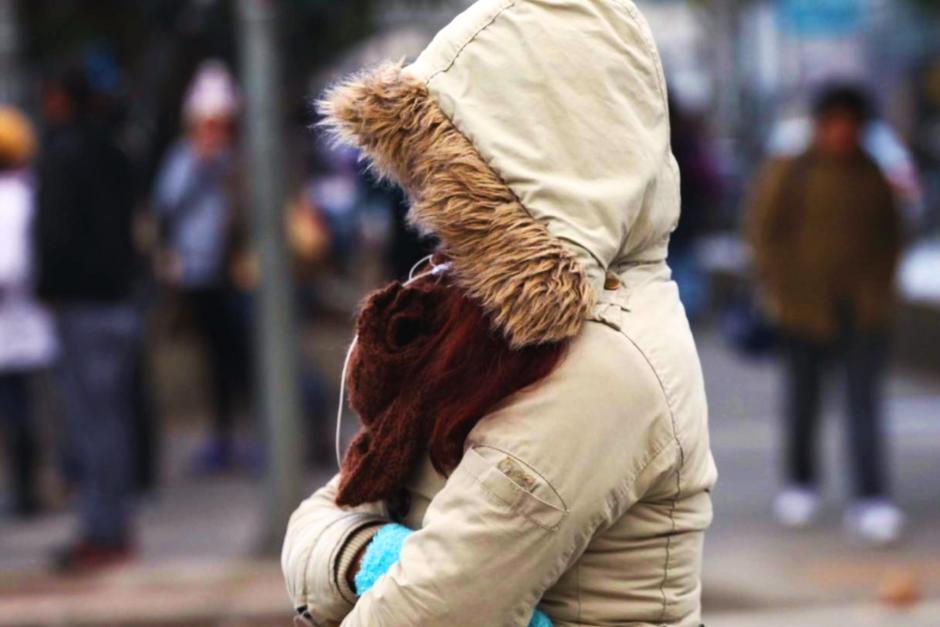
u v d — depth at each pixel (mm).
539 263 5445
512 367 5590
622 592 5824
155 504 21812
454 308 5738
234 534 19938
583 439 5539
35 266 18203
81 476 18609
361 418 6051
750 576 17406
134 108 29719
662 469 5676
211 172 22906
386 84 5676
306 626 6180
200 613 16266
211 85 22953
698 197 23219
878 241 18938
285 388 18234
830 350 19234
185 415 28359
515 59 5629
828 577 17328
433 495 5902
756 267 19500
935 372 31188
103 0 33000
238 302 23094
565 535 5559
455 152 5566
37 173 18203
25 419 21312
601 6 5703
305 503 6422
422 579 5566
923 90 50156
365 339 5922
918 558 18031
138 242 19891
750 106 51219
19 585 17547
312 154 43875
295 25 27578
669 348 5734
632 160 5621
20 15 33500
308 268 23406
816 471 19703
